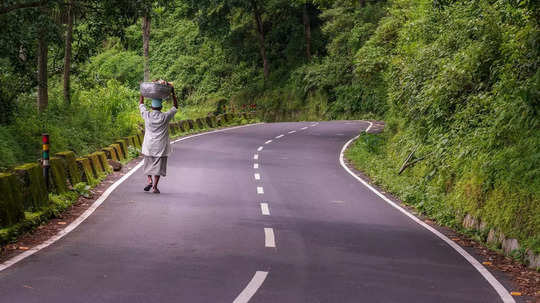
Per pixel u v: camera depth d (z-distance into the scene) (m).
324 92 56.66
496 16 14.58
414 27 21.34
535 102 11.34
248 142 28.52
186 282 6.98
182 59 67.94
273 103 59.84
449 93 16.08
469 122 15.03
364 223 11.47
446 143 15.74
